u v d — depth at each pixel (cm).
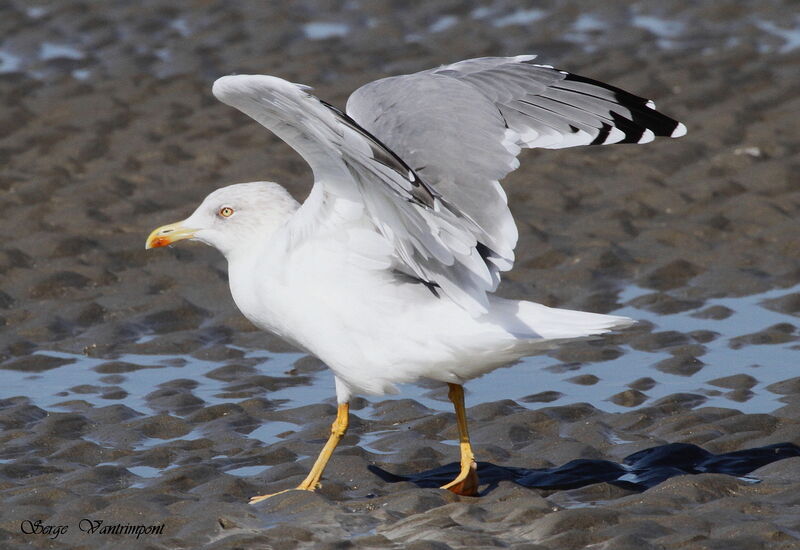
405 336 924
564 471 995
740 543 818
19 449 1061
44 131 2009
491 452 1040
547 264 1516
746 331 1305
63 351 1298
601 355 1261
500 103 1030
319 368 1255
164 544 867
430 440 1074
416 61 2355
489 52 2412
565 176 1816
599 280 1466
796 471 952
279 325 968
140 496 941
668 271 1477
